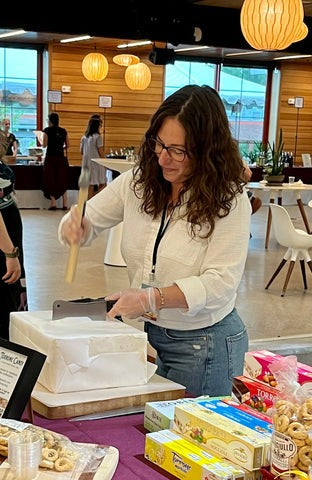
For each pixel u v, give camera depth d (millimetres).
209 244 1856
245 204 1885
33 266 6785
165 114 1792
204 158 1790
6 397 1480
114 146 13891
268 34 6777
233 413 1474
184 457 1350
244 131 15195
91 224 2033
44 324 1777
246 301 5836
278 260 7672
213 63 14547
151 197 1934
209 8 9719
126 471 1386
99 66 11594
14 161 11273
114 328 1783
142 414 1686
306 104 15422
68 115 13312
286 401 1333
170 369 2020
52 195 11312
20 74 13180
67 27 8555
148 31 9016
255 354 1559
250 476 1293
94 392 1705
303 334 4914
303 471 1233
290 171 12945
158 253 1916
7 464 1277
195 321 1949
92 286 6086
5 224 3217
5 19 8250
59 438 1383
